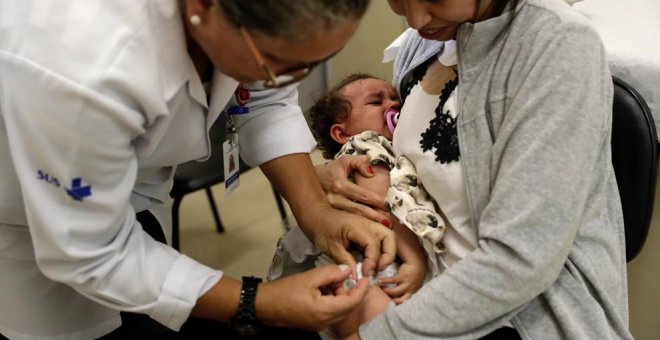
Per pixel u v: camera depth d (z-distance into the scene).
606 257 0.83
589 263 0.81
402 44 1.10
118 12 0.65
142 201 1.04
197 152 0.91
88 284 0.73
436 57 0.97
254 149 1.09
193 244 2.21
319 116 1.30
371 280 0.90
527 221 0.72
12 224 0.84
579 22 0.73
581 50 0.72
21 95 0.63
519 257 0.73
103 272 0.73
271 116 1.08
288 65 0.64
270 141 1.07
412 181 0.95
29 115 0.63
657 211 1.11
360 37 2.52
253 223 2.34
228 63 0.67
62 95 0.61
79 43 0.62
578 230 0.80
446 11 0.73
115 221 0.72
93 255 0.71
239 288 0.81
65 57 0.62
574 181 0.72
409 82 1.06
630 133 0.89
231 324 0.83
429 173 0.89
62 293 0.90
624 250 0.87
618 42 1.16
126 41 0.65
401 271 0.93
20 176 0.67
